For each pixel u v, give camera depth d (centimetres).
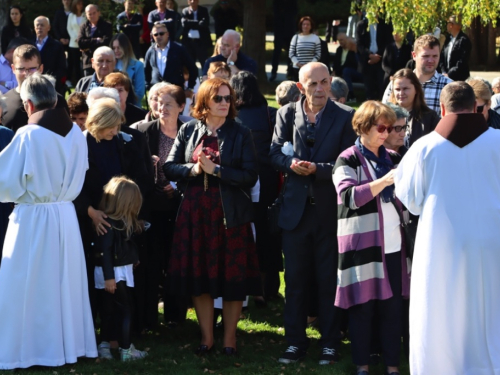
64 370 672
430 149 618
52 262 670
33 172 661
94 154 718
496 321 615
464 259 609
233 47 1166
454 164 612
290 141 723
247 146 715
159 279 780
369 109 649
